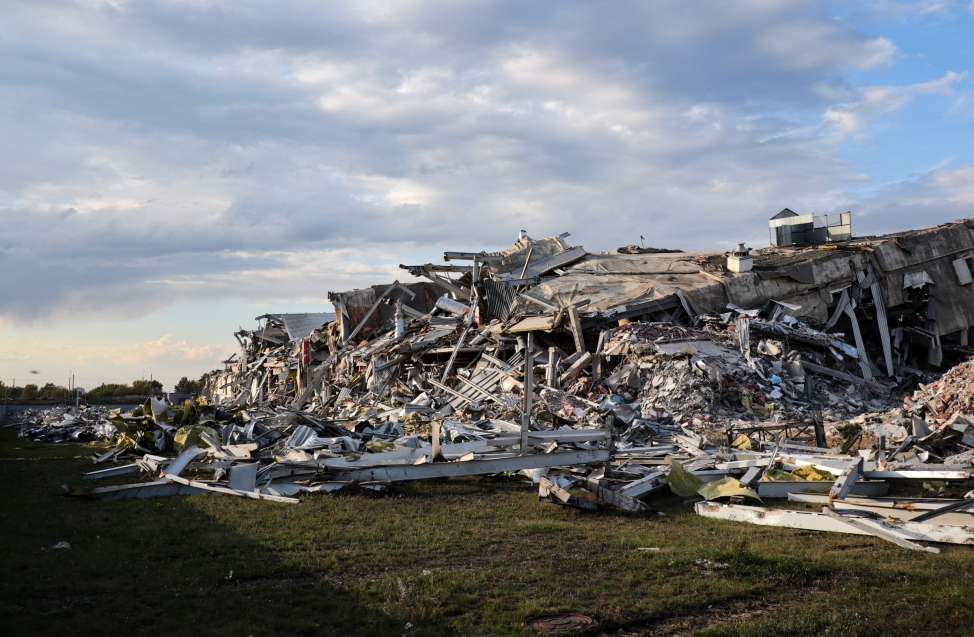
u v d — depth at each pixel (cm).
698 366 2584
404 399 2894
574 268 4322
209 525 901
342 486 1152
